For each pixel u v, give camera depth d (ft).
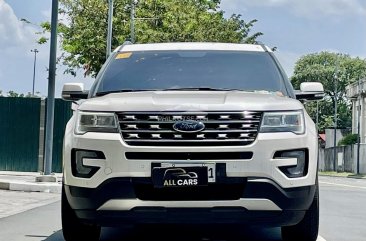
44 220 27.37
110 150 17.40
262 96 18.79
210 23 128.47
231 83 20.95
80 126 18.20
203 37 121.49
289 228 19.45
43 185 41.68
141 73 21.43
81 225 19.47
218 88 20.70
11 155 56.65
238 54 22.47
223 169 17.07
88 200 17.60
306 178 17.79
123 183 17.22
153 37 110.32
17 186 42.29
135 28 107.96
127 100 18.08
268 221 17.46
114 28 103.50
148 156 17.25
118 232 23.44
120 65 22.00
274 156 17.39
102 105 18.11
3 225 25.77
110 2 81.41
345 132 250.16
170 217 17.25
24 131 56.49
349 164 164.04
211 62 21.90
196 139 17.21
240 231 23.71
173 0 117.91
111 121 17.69
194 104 17.53
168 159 17.15
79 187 17.78
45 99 56.54
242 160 17.12
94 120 17.93
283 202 17.37
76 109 19.43
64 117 56.08
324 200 41.39
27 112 56.54
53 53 44.39
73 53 104.99
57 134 56.08
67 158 18.25
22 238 22.34
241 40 140.97
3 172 55.67
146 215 17.25
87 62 104.01
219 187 17.22
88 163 17.67
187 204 17.04
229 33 135.64
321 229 25.66
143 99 18.07
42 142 56.44
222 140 17.22
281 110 17.89
